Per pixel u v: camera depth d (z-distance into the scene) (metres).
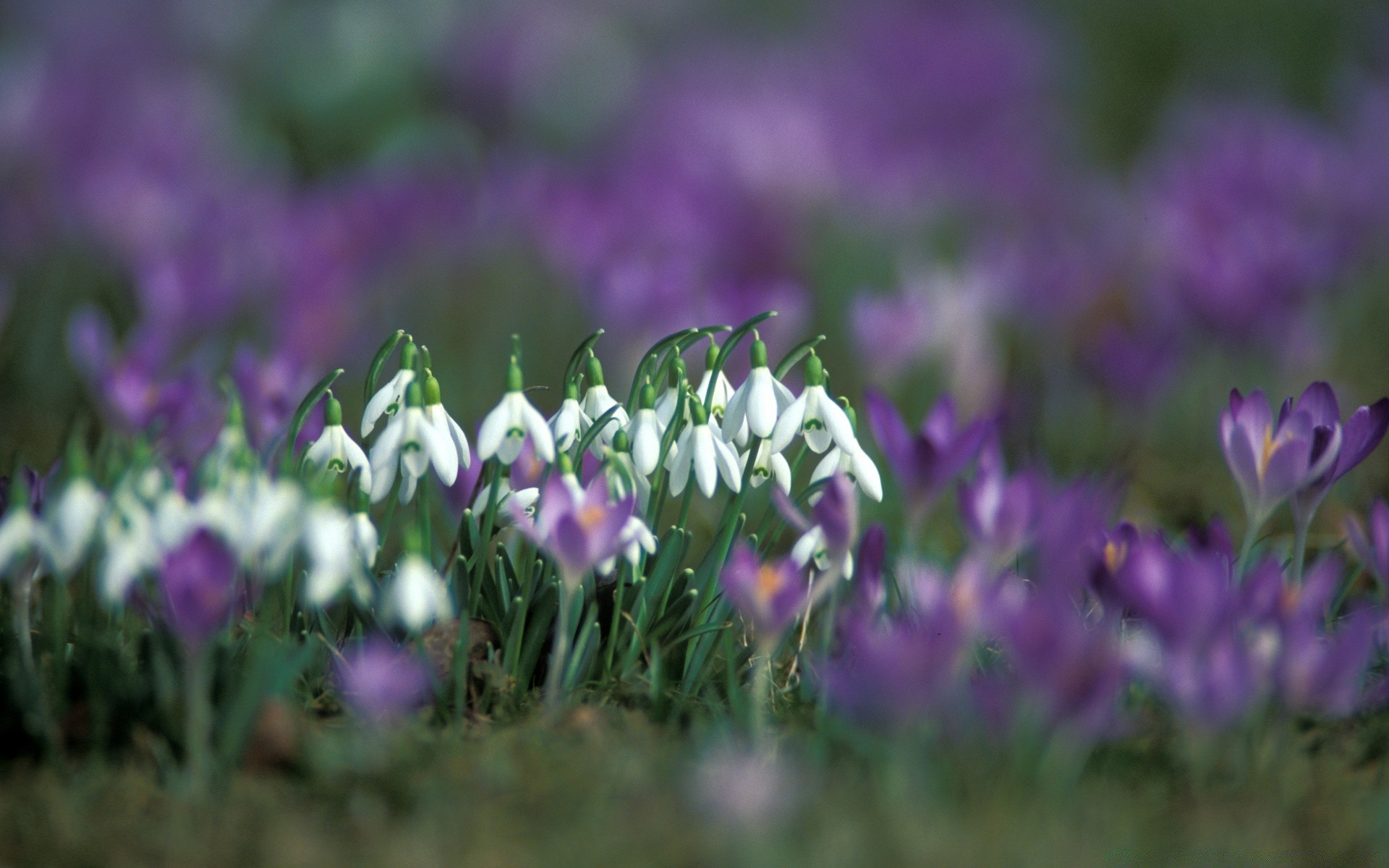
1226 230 2.08
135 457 1.36
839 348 2.25
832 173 2.79
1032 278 1.99
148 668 1.36
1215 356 1.89
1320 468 1.38
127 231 2.25
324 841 1.29
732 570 1.33
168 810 1.30
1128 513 1.66
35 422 1.87
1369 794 1.32
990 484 1.38
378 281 2.31
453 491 1.44
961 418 1.78
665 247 2.38
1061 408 1.83
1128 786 1.32
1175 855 1.29
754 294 1.69
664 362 1.38
